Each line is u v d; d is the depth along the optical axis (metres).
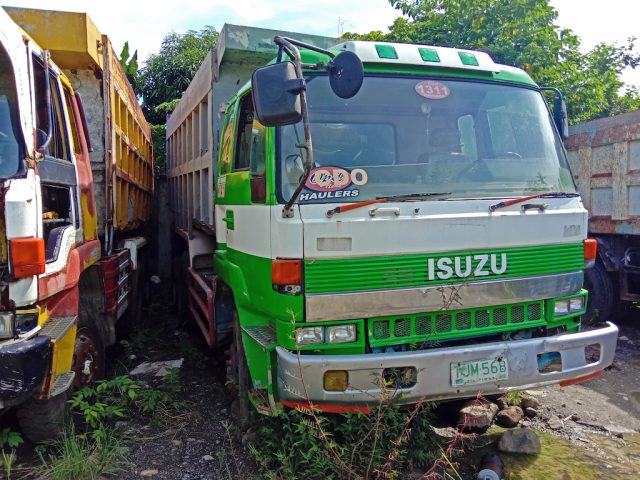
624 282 6.68
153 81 17.50
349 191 3.38
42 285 3.23
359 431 3.37
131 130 7.41
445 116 3.79
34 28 4.98
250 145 3.98
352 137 3.55
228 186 4.55
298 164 3.41
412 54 3.82
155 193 10.38
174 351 6.29
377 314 3.30
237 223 4.18
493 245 3.51
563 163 4.06
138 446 3.92
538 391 4.96
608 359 3.78
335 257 3.24
